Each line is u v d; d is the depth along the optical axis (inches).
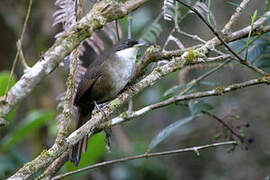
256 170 528.7
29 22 538.9
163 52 288.7
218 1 584.1
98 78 331.3
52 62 196.4
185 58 263.4
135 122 611.8
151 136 589.9
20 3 546.6
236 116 320.5
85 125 241.0
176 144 579.5
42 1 536.1
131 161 514.0
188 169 568.4
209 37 567.8
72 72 230.2
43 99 512.1
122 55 333.4
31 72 193.3
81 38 203.5
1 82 319.3
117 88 334.0
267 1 280.8
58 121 312.0
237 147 539.2
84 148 285.1
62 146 220.8
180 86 330.0
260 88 559.8
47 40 529.7
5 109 189.2
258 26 281.3
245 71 547.5
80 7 231.8
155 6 572.1
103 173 509.4
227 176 538.6
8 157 394.9
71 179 432.5
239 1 572.7
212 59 265.3
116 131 529.3
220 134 323.3
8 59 554.6
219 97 549.0
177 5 307.7
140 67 309.1
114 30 339.0
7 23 543.8
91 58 493.4
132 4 213.0
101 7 207.8
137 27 533.6
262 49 319.0
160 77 262.5
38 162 213.3
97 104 340.5
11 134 383.6
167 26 564.7
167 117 605.9
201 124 576.4
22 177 209.2
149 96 563.8
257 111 538.9
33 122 375.2
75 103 337.1
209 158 564.4
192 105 319.9
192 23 581.3
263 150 534.0
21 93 191.2
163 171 527.2
